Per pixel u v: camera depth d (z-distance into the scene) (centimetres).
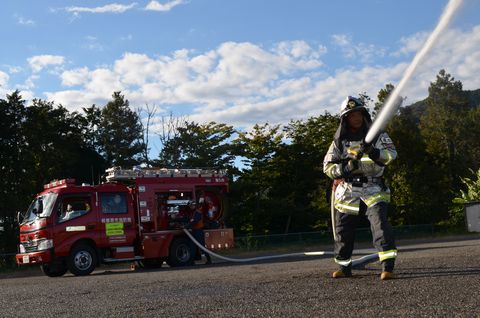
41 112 2936
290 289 471
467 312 324
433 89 8019
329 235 2991
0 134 2734
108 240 1545
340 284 491
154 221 1667
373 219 547
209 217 1802
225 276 685
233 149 3766
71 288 688
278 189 3766
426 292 410
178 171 1741
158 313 388
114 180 1677
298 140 3800
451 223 3822
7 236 2541
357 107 565
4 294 671
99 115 5097
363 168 566
